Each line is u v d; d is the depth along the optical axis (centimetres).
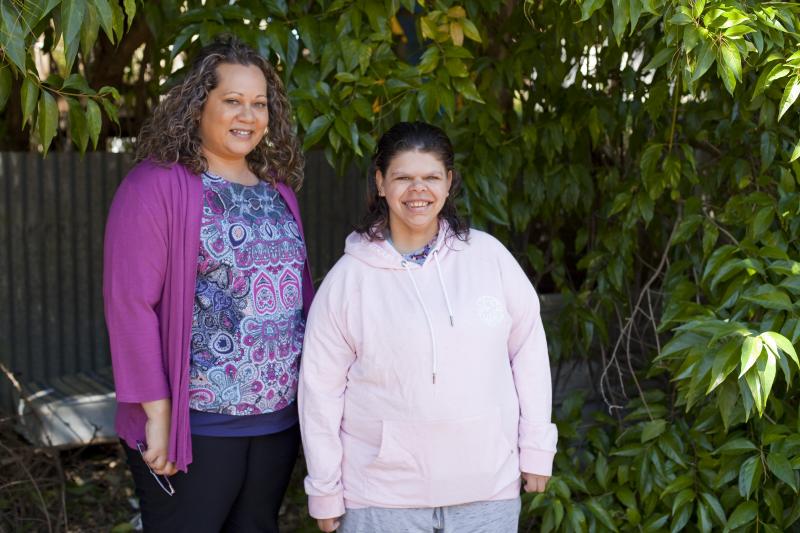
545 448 225
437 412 207
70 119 218
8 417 374
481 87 311
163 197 208
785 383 279
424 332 207
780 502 264
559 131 312
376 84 270
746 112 289
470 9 290
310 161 490
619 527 304
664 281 310
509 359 229
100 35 429
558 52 308
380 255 213
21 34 189
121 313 208
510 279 222
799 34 238
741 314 261
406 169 210
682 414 317
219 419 218
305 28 269
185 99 214
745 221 285
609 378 356
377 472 213
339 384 219
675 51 240
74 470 397
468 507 215
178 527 223
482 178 301
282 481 237
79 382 438
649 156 292
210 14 259
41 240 457
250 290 217
